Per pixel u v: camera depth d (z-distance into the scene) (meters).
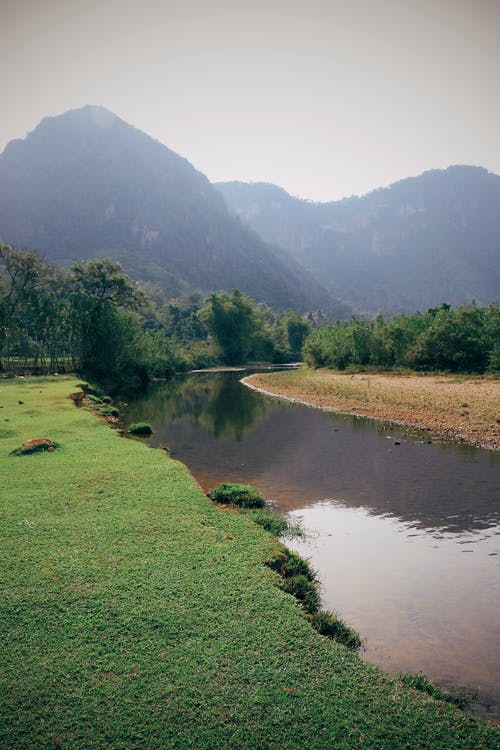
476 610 8.23
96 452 17.41
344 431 25.00
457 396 32.06
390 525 12.20
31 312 52.06
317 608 8.14
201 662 6.08
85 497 12.30
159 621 6.88
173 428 26.39
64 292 72.31
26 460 16.08
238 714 5.29
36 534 9.92
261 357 108.50
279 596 7.71
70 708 5.34
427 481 15.99
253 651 6.33
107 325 51.22
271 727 5.13
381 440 22.55
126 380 53.47
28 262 53.34
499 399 29.91
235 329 100.81
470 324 47.66
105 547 9.34
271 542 10.00
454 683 6.36
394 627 7.67
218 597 7.59
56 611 7.13
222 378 66.38
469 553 10.55
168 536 9.95
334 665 6.19
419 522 12.41
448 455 19.42
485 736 5.18
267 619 7.06
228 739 4.96
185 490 13.03
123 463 15.77
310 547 10.83
